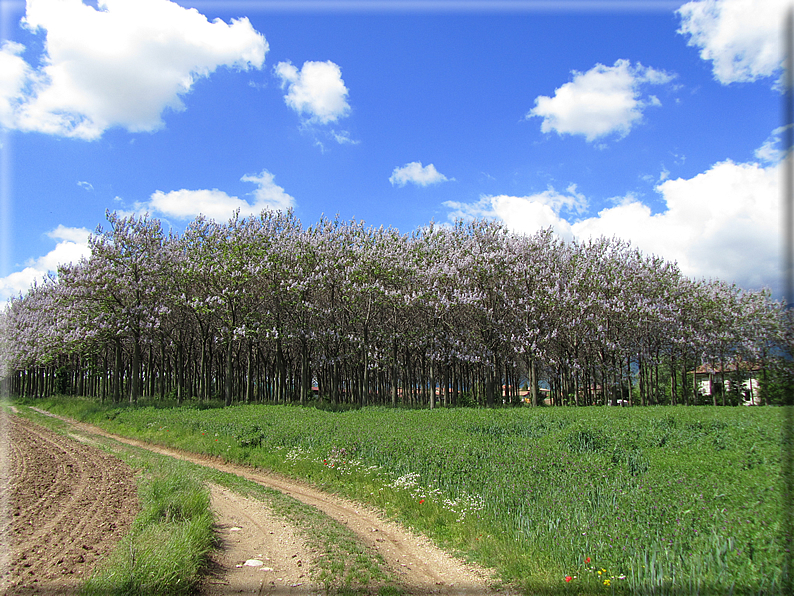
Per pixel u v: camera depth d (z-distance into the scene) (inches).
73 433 989.2
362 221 1726.1
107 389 2423.7
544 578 277.9
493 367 1595.7
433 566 330.6
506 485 426.3
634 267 1681.8
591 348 1665.8
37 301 2124.8
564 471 460.4
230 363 1560.0
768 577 241.0
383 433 707.4
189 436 844.6
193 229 1663.4
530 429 765.3
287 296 1604.3
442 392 1814.7
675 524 309.9
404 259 1605.6
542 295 1537.9
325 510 471.2
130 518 372.5
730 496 350.3
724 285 1920.5
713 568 255.4
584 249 1742.1
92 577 251.1
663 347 1824.6
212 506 458.9
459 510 407.2
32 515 380.2
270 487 563.8
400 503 453.1
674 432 658.8
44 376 2628.0
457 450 559.5
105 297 1485.0
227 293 1552.7
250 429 805.2
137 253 1555.1
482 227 1760.6
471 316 1599.4
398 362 1667.1
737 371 2009.1
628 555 281.3
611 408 1125.7
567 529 325.1
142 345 1934.1
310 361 1801.2
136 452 719.1
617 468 471.8
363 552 345.1
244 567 312.5
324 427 784.9
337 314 1705.2
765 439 558.6
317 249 1614.2
